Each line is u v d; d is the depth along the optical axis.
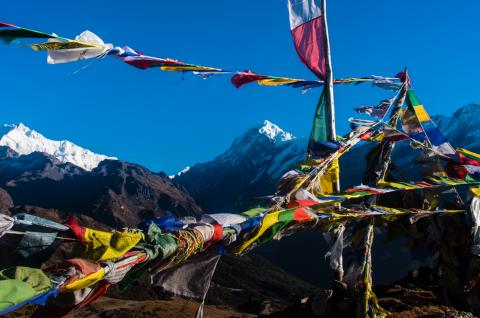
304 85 10.91
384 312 10.90
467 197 12.06
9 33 5.35
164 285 6.51
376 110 12.86
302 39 11.27
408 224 12.82
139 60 7.11
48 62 5.93
